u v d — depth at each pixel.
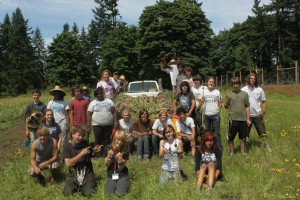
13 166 5.91
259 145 6.43
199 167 4.84
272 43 44.00
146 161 5.98
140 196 4.44
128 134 6.34
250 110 6.11
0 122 11.79
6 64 52.94
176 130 6.10
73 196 4.59
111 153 4.63
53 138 5.30
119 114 7.35
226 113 8.58
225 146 6.59
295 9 41.56
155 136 6.17
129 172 5.27
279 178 4.61
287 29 42.34
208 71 32.09
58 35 47.19
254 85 6.14
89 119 6.16
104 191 4.56
